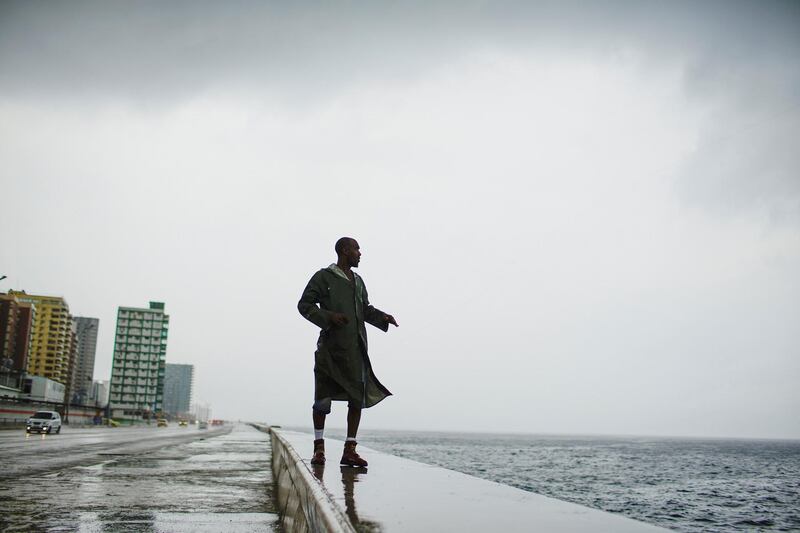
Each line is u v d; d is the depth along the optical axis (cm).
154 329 15712
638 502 2591
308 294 410
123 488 655
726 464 6278
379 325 439
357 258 436
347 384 399
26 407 5753
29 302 13712
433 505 220
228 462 1101
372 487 274
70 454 1273
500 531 169
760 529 1933
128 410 14212
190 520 457
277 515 489
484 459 5862
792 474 4831
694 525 2009
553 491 2944
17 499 547
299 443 695
